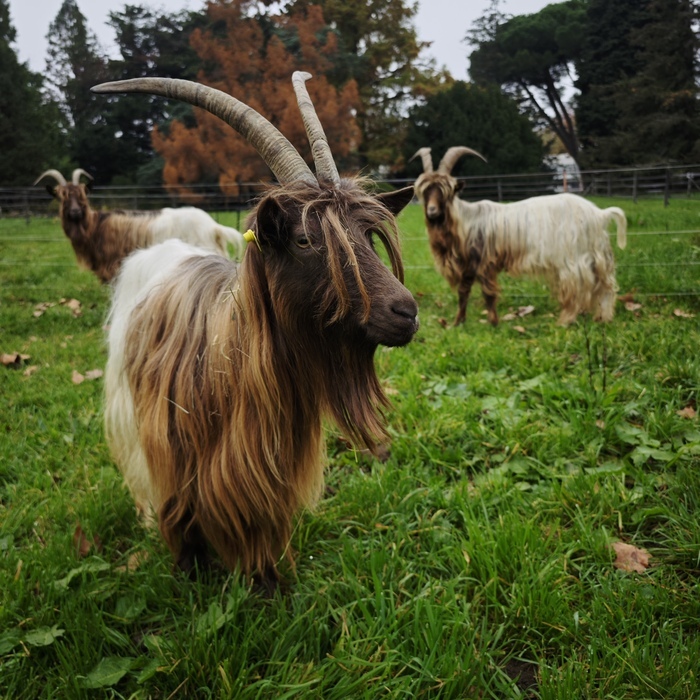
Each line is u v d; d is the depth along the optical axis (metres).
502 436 2.09
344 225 1.17
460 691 1.17
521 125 16.47
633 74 17.16
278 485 1.38
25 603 1.40
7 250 6.69
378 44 15.84
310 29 12.62
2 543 1.63
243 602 1.38
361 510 1.76
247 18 11.93
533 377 2.56
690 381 2.28
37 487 1.94
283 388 1.31
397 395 2.42
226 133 11.07
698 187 8.16
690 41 11.60
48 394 2.60
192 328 1.44
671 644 1.24
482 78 23.83
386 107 16.42
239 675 1.18
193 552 1.56
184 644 1.27
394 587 1.46
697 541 1.50
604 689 1.15
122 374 1.67
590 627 1.31
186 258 1.70
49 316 3.92
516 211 3.45
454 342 3.05
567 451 2.00
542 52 22.83
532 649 1.27
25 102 18.53
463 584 1.48
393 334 1.14
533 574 1.41
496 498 1.77
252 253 1.26
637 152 12.02
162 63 18.89
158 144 11.41
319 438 1.46
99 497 1.81
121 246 4.56
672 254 4.41
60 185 4.60
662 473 1.83
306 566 1.59
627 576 1.46
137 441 1.63
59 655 1.23
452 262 3.58
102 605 1.41
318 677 1.20
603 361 2.35
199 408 1.37
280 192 1.20
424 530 1.66
